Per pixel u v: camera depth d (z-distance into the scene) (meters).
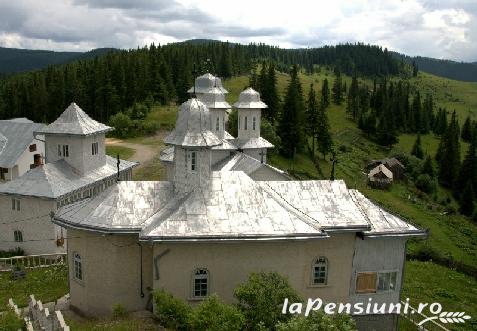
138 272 25.48
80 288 26.61
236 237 23.59
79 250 26.19
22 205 42.94
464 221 85.81
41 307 22.31
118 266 25.36
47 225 42.41
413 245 59.28
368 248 26.69
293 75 98.94
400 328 29.73
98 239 25.34
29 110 105.62
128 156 77.25
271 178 38.75
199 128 25.97
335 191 27.89
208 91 45.25
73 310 27.23
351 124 142.25
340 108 156.12
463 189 103.19
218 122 45.19
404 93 158.75
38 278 34.44
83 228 24.83
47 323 20.61
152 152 81.00
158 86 113.69
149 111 107.25
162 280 24.14
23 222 43.19
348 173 99.94
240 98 46.84
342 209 26.98
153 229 23.47
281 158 93.69
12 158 61.22
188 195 25.62
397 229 26.80
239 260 24.67
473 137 143.38
